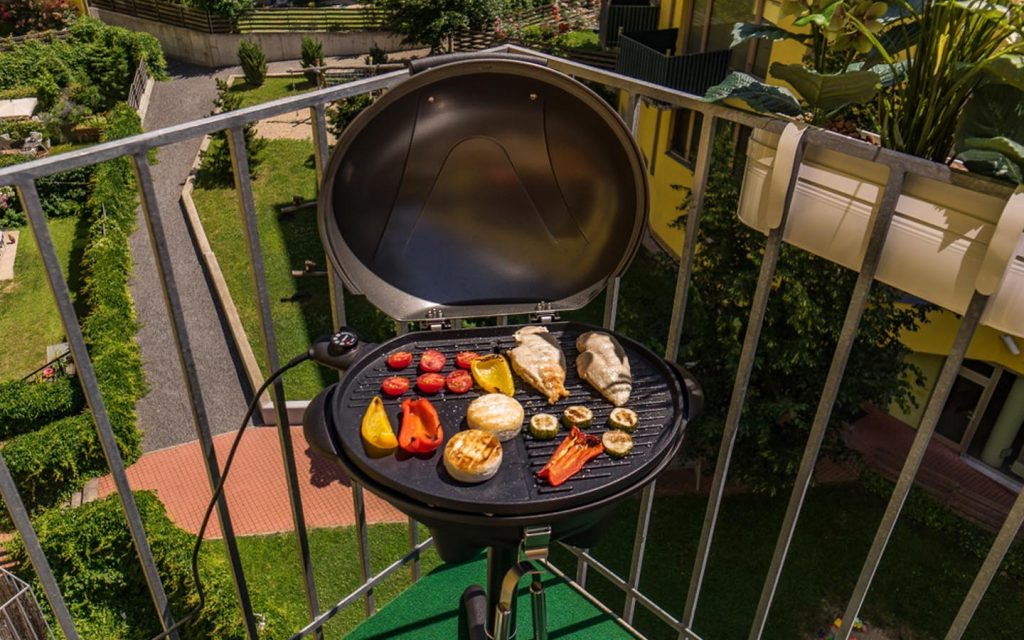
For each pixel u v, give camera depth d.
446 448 1.13
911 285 1.06
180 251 13.91
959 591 7.62
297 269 12.97
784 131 1.13
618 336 1.46
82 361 1.13
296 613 7.32
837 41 1.19
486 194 1.44
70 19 23.02
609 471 1.14
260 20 24.05
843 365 1.20
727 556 7.94
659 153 10.99
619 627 1.78
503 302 1.47
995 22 1.02
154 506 7.63
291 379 10.63
